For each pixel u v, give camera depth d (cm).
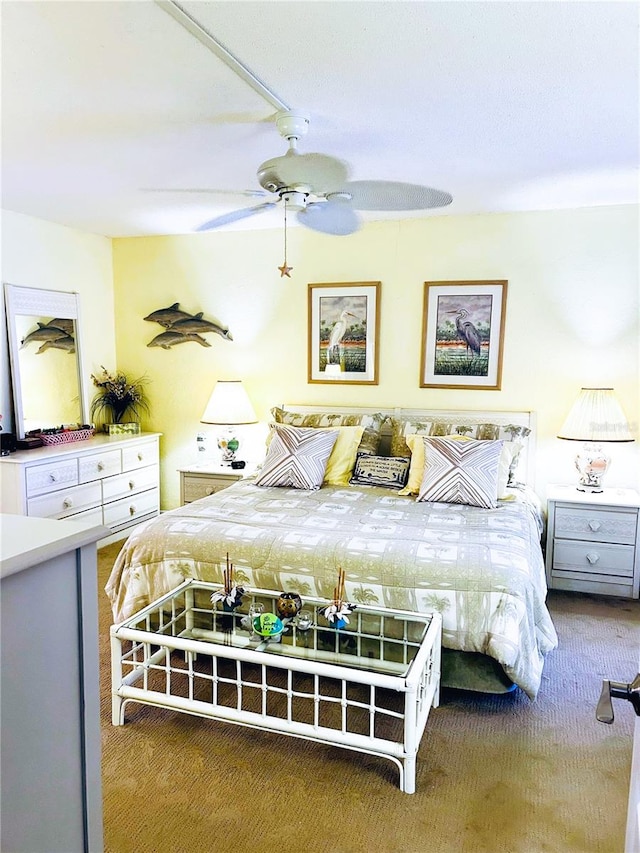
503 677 236
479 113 227
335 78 197
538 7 155
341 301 430
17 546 82
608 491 370
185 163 292
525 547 259
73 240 449
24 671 81
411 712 189
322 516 295
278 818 181
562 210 376
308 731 202
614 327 374
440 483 325
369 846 170
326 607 232
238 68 189
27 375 411
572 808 185
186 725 229
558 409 390
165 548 268
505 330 395
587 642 296
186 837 173
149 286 484
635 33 168
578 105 219
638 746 94
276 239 443
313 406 443
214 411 433
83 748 92
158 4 155
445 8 156
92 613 92
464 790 193
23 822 82
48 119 235
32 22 163
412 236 409
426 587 234
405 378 422
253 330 459
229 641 226
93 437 459
